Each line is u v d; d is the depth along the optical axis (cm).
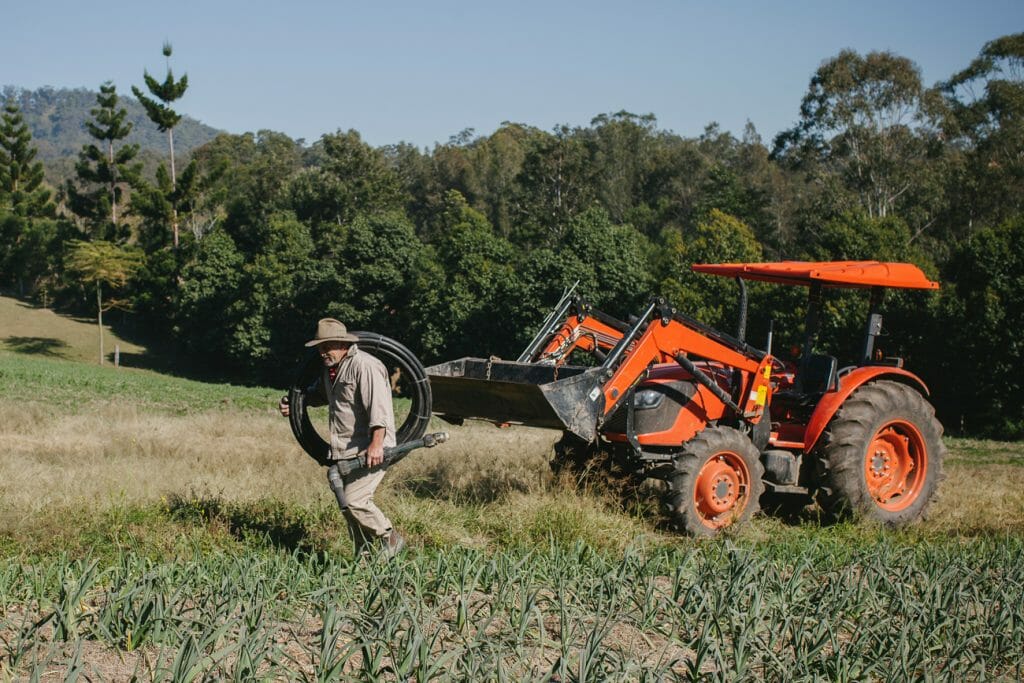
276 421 1773
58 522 737
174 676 387
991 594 602
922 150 4878
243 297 6141
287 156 8488
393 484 962
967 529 942
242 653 400
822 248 3922
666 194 8106
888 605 566
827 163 5159
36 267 9050
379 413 622
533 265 4450
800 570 595
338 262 5766
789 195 6241
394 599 499
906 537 874
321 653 413
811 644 490
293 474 1008
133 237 9988
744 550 679
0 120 9431
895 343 3531
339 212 7512
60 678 403
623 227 4619
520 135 10812
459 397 876
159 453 1210
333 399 640
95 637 450
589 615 512
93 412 2020
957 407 3503
